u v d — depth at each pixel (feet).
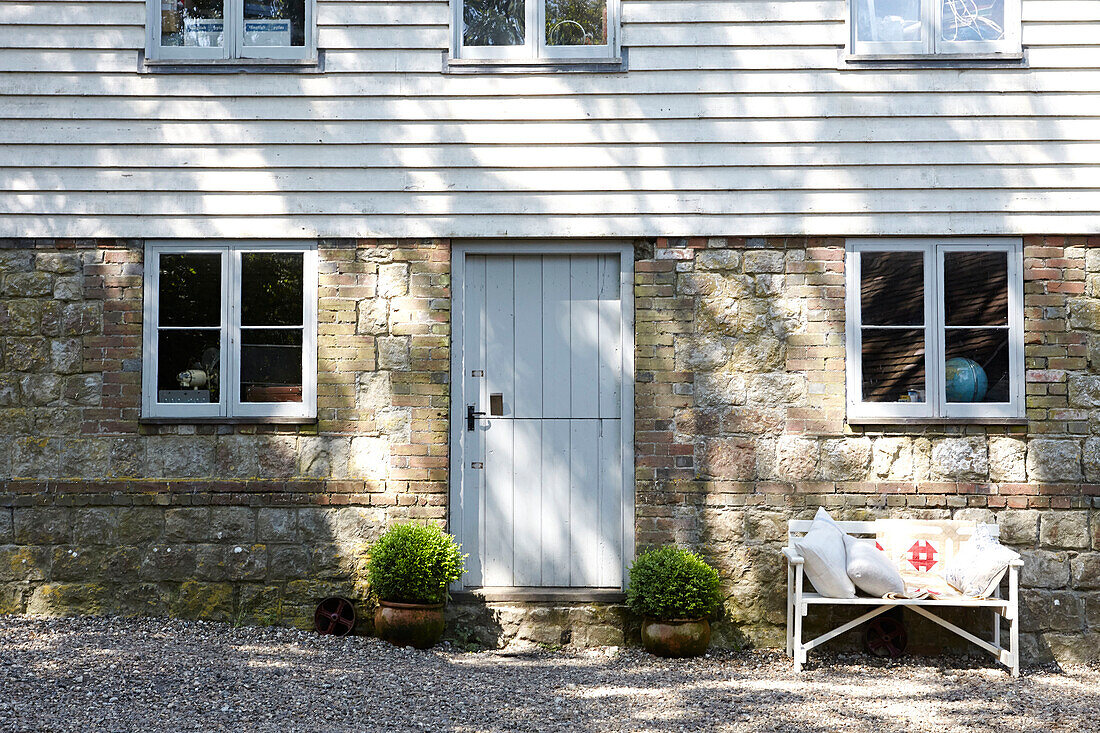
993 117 22.85
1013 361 22.84
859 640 22.77
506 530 23.36
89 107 22.97
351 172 23.09
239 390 23.07
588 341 23.39
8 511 22.75
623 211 23.06
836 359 22.98
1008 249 22.94
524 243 23.31
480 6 23.36
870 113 22.91
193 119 23.02
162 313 23.16
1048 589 22.56
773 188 22.98
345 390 23.06
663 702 18.58
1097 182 22.72
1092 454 22.70
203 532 22.80
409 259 23.16
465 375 23.45
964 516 22.70
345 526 22.88
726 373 23.07
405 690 18.76
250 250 23.16
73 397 22.95
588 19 23.29
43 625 21.94
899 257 23.09
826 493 22.84
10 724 15.71
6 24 22.90
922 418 22.80
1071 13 22.77
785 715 17.98
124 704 17.01
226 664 19.65
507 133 23.06
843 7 22.94
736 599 22.81
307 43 23.12
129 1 23.03
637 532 22.94
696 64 23.03
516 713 17.72
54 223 22.98
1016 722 17.94
